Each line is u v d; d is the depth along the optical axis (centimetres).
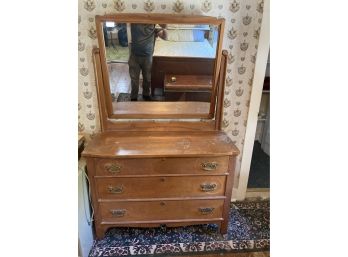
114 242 164
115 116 163
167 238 168
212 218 164
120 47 143
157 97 159
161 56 147
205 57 148
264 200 209
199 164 147
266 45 157
